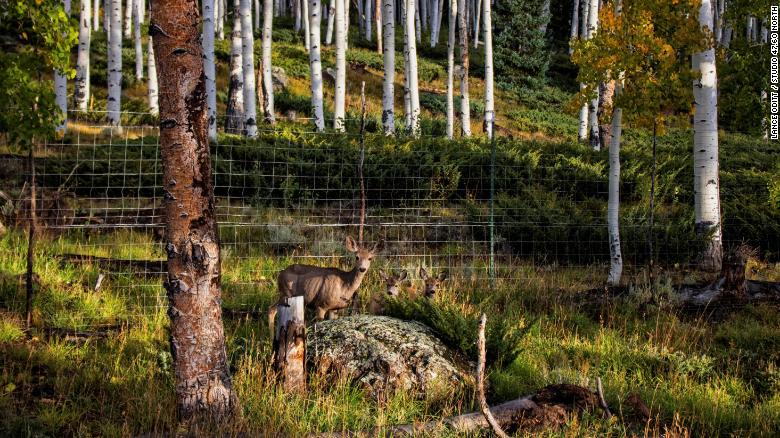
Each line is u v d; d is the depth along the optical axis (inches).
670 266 485.7
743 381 302.7
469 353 293.3
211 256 218.8
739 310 383.9
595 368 307.4
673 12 414.3
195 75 215.3
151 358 276.1
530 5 1656.0
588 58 418.0
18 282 341.1
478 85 1560.0
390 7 783.1
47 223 479.8
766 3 561.3
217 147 606.5
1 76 283.9
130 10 1533.0
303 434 215.0
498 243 513.0
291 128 796.6
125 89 1157.7
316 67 794.8
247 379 246.7
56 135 306.0
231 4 2223.2
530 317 365.7
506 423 233.3
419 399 256.7
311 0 792.9
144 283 378.0
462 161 617.6
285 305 252.4
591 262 495.2
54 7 293.9
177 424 217.3
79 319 315.0
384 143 650.8
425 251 491.5
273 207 565.6
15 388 240.5
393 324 289.1
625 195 640.4
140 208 531.5
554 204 546.0
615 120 427.5
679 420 255.6
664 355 320.2
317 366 268.1
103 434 214.4
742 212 562.3
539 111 1428.4
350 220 542.0
